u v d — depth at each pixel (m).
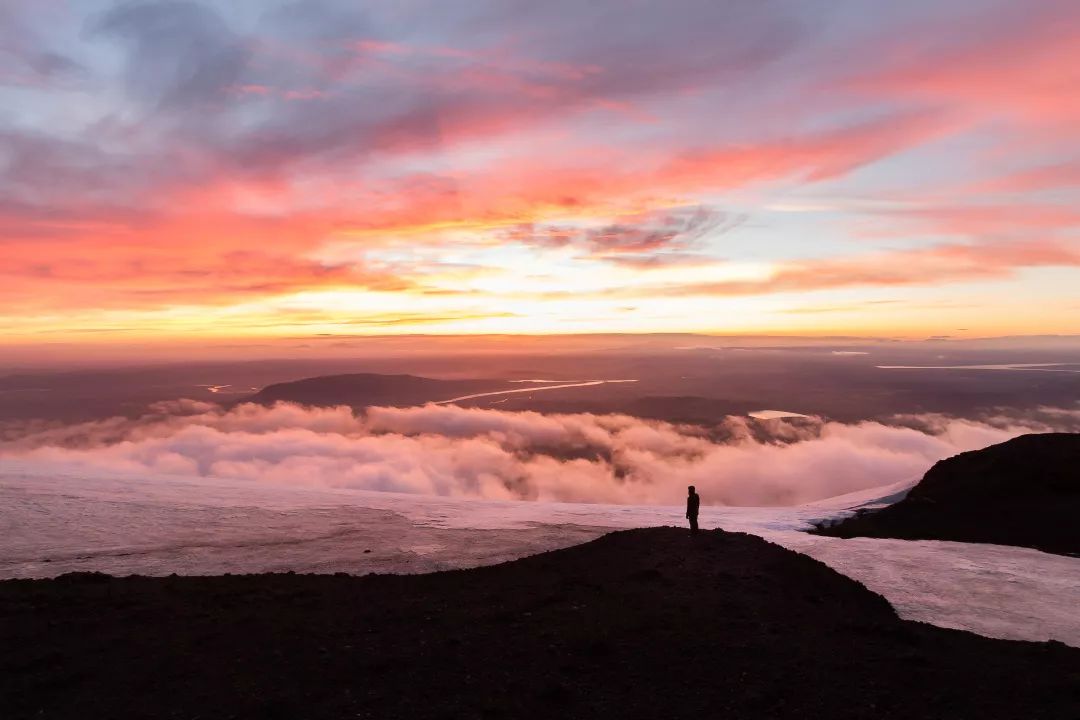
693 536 18.52
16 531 21.41
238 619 11.64
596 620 11.58
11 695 8.64
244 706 8.46
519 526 24.06
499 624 11.60
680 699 8.81
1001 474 26.38
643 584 13.95
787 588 13.82
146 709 8.37
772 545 17.47
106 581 15.00
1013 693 8.93
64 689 8.88
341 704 8.57
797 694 8.92
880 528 23.84
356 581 15.09
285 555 19.33
